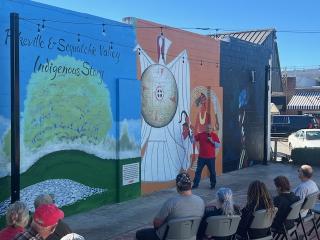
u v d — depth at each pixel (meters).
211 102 13.40
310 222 8.39
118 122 9.86
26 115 7.84
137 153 10.47
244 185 12.41
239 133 15.19
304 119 36.41
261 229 5.76
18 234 3.54
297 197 6.34
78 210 8.98
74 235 3.16
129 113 10.15
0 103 7.51
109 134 9.69
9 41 7.60
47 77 8.21
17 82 7.07
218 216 5.33
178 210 5.41
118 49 9.90
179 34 11.91
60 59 8.48
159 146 11.26
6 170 7.62
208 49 13.24
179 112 11.97
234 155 14.97
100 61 9.41
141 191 10.72
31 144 7.95
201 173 12.70
